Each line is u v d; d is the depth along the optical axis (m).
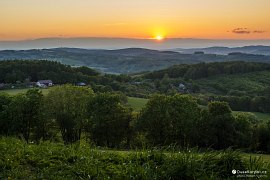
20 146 7.80
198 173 6.28
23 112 47.22
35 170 6.48
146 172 6.24
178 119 44.88
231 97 91.38
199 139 46.50
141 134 46.31
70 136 50.09
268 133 47.12
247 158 7.12
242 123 48.88
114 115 47.44
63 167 6.62
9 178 5.96
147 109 46.16
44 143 8.25
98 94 50.06
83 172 6.36
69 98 50.53
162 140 45.09
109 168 6.64
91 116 47.31
